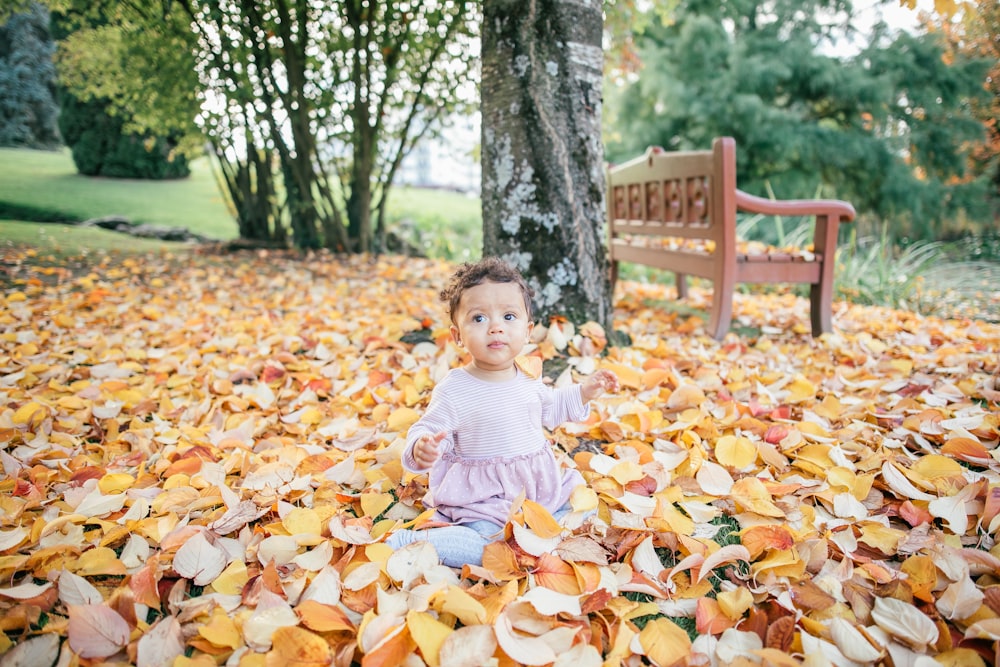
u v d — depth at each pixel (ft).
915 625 4.37
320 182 26.99
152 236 28.35
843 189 33.58
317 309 15.35
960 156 30.58
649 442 7.52
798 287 20.02
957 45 27.94
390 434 7.65
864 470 6.66
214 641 4.36
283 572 5.16
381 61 23.08
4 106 50.44
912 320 14.80
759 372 10.33
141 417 8.78
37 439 7.68
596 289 10.51
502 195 10.18
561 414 6.36
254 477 6.51
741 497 6.03
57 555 5.37
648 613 4.74
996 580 4.96
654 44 35.99
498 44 9.95
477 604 4.38
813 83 32.94
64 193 34.68
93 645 4.31
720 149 11.74
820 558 5.20
